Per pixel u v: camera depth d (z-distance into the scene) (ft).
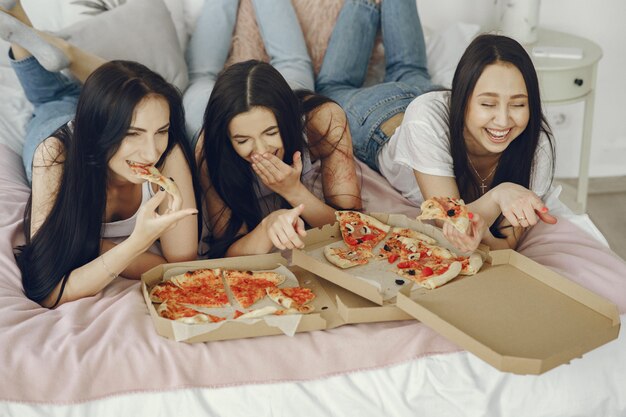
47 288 5.54
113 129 5.34
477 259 5.54
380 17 8.66
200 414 4.78
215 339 4.95
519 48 5.95
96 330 5.04
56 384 4.73
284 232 5.60
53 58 6.77
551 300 5.16
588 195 10.59
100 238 5.80
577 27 10.37
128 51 7.74
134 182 5.57
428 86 8.11
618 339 5.21
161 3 8.21
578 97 9.07
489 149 6.13
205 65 8.36
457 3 9.88
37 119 7.00
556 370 5.08
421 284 5.31
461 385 5.00
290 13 8.55
